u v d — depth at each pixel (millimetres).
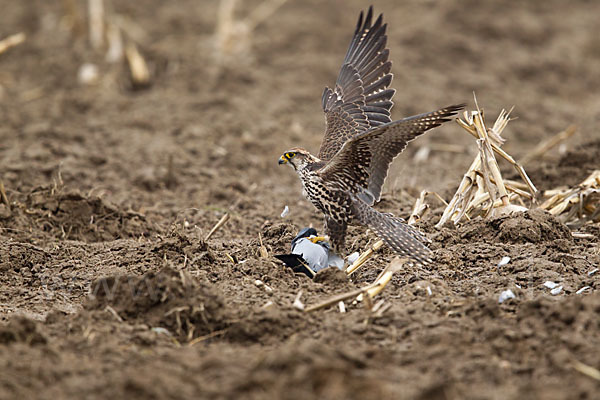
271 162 18250
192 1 32312
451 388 7047
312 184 10422
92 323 8508
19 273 11016
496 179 11695
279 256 10117
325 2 31859
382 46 11875
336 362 7215
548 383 7211
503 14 29453
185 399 6938
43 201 13227
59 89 22969
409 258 9867
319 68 24719
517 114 21641
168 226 13641
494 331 8031
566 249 10773
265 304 9102
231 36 25375
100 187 15969
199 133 19312
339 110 11672
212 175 16938
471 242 11242
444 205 14055
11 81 23594
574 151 16172
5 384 7102
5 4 31406
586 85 25047
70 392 7121
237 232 13461
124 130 19594
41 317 9500
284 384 6938
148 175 16391
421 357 7766
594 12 31625
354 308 9109
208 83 23062
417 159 18391
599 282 9680
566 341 7734
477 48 26562
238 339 8422
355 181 10352
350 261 10969
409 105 22094
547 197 13500
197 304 8648
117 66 24172
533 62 25828
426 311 8805
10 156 17000
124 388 7023
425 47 26484
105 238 12797
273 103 22000
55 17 28969
